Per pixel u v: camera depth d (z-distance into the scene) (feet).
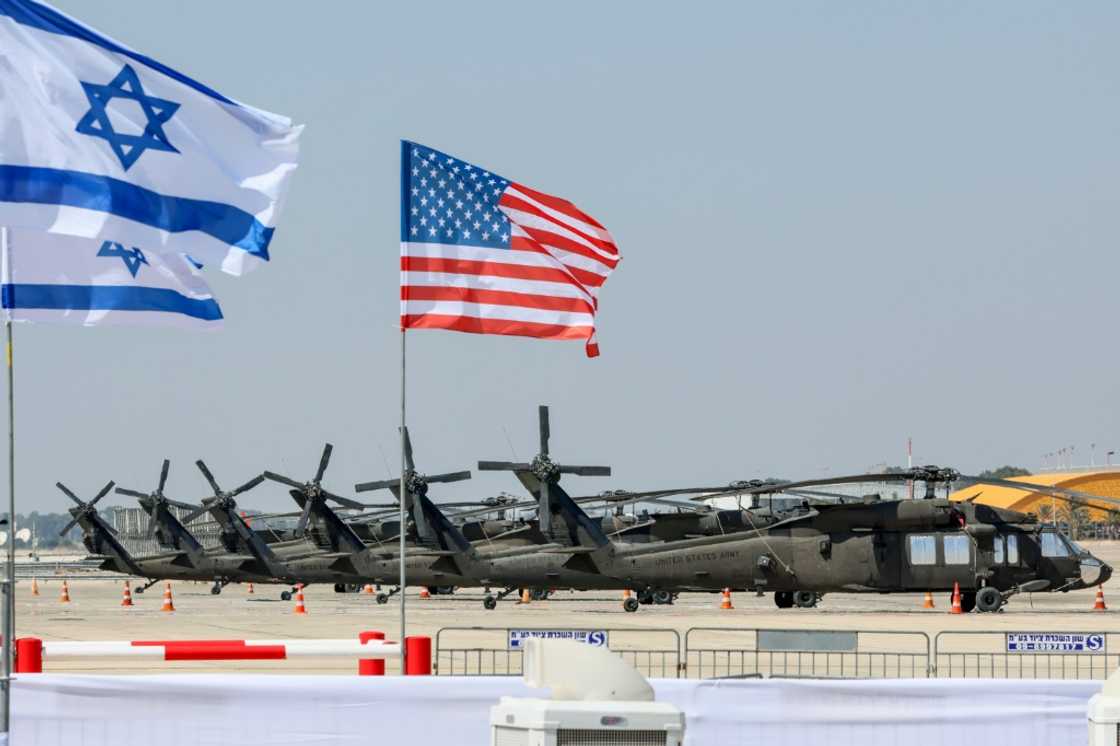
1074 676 210.18
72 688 126.82
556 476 391.86
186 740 127.13
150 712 127.24
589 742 87.56
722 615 370.53
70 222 130.21
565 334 199.00
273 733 127.75
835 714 133.80
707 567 381.19
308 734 128.06
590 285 200.03
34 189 129.90
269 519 577.43
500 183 197.57
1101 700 98.32
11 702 126.11
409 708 129.18
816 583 377.09
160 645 147.54
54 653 146.41
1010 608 404.57
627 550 387.34
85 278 157.07
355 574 474.08
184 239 133.69
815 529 378.32
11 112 130.31
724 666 222.89
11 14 131.64
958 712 134.10
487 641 281.33
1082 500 329.11
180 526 546.67
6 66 130.93
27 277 155.22
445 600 492.13
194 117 135.23
